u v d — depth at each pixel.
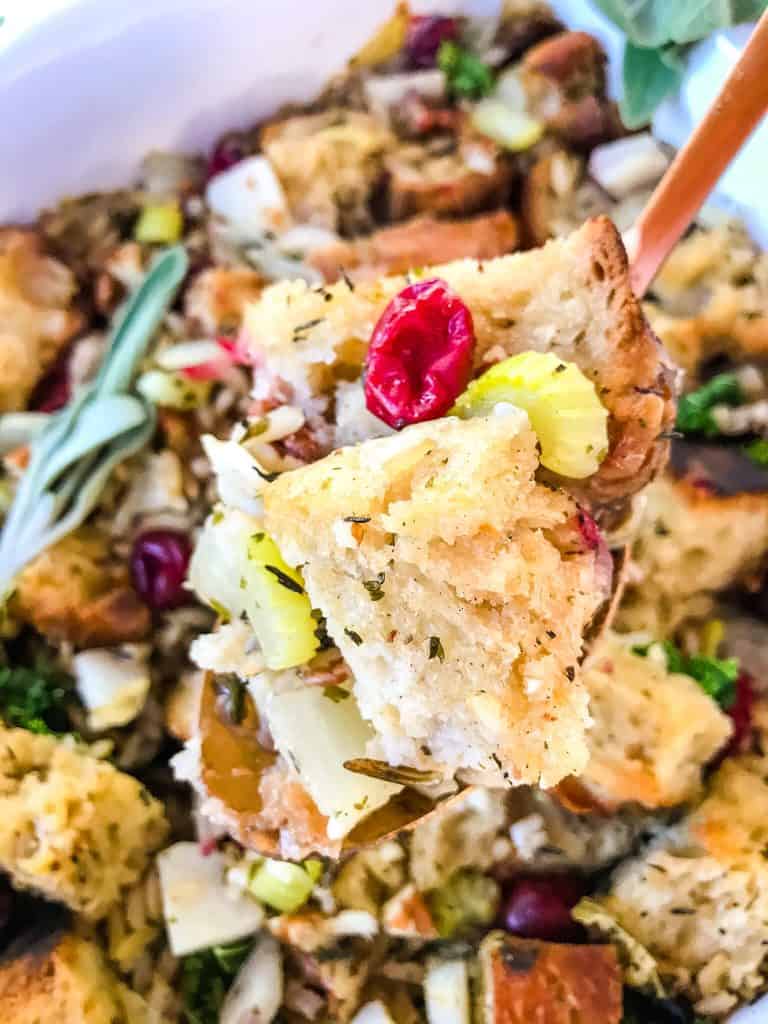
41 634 0.16
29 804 0.14
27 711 0.15
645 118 0.15
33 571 0.15
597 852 0.14
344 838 0.11
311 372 0.11
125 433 0.15
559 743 0.09
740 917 0.13
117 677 0.15
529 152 0.16
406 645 0.09
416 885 0.14
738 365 0.15
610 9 0.14
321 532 0.09
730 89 0.11
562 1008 0.13
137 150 0.16
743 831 0.14
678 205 0.12
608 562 0.11
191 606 0.16
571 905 0.14
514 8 0.15
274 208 0.16
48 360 0.16
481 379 0.10
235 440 0.11
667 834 0.14
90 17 0.14
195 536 0.16
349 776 0.10
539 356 0.10
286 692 0.11
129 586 0.16
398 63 0.16
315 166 0.16
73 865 0.14
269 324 0.12
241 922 0.14
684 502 0.14
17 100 0.14
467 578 0.09
